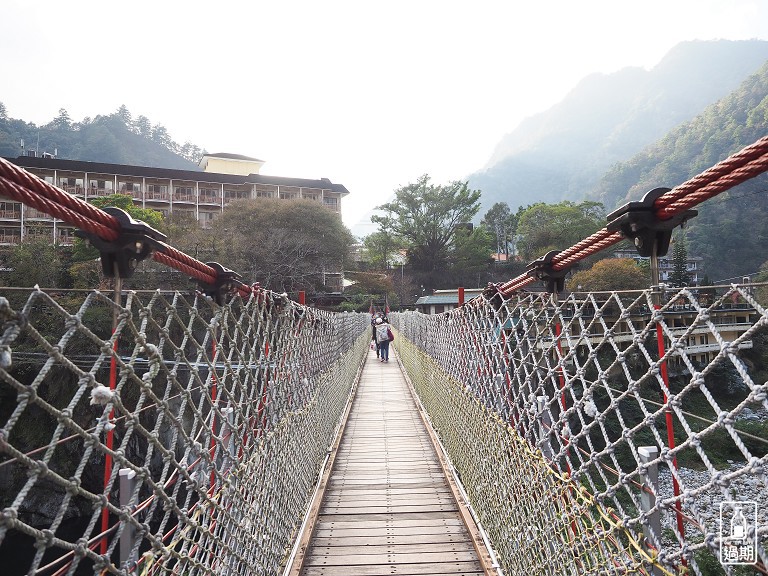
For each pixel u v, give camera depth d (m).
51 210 1.06
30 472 0.81
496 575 2.53
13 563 8.75
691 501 1.02
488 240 36.47
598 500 1.43
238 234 22.14
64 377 9.23
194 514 1.49
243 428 2.03
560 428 1.86
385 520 3.33
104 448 1.02
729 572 0.92
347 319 8.09
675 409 1.07
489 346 2.82
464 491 3.62
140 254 1.34
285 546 2.71
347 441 5.34
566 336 1.62
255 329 2.21
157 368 1.26
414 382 8.25
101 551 1.32
